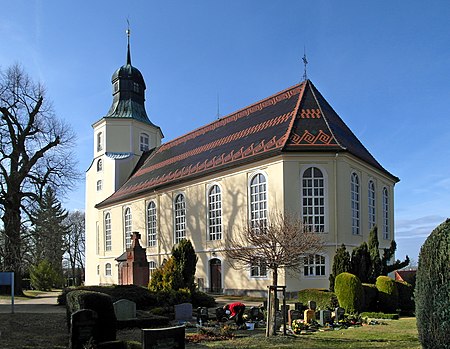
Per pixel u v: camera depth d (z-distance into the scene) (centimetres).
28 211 3616
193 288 2398
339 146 2939
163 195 4084
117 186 5178
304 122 3150
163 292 2164
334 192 2922
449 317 754
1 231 3528
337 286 1972
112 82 5694
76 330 1170
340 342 1284
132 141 5381
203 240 3522
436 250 792
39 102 3681
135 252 3019
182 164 4097
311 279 2811
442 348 759
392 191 3828
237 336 1427
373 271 2291
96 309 1233
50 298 3350
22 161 3594
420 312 809
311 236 2134
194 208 3659
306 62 3622
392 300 2017
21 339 1384
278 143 3033
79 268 8081
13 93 3584
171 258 2402
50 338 1408
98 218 5275
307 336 1399
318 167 2953
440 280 777
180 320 1827
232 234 3231
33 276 5338
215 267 3394
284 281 2789
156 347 1004
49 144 3731
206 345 1288
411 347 1184
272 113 3531
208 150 3888
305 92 3441
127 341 1230
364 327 1594
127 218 4719
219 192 3438
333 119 3391
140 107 5647
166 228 4006
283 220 2259
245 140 3469
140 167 5172
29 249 3703
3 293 3484
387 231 3681
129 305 1661
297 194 2903
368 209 3284
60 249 5828
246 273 3088
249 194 3145
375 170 3428
